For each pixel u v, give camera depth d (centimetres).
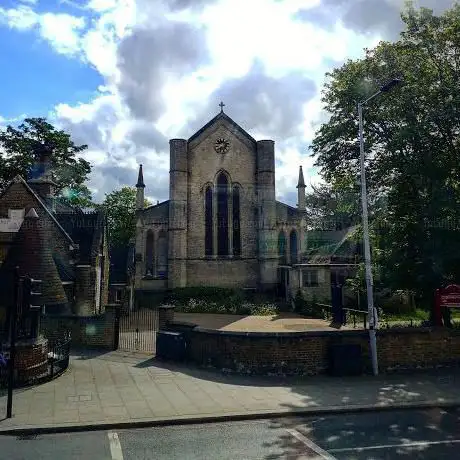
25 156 3694
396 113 1927
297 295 3166
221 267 3681
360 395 1272
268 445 902
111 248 4147
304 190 3819
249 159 3828
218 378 1444
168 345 1681
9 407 1041
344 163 2616
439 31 1962
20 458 825
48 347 1498
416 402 1205
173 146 3694
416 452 858
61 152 4003
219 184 3791
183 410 1111
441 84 1816
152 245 3678
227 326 2345
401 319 2572
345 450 870
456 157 1866
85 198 4300
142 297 3538
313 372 1507
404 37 2059
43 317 1833
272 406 1154
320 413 1127
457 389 1341
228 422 1062
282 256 3691
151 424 1028
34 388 1285
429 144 1858
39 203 2258
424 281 1798
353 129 2327
